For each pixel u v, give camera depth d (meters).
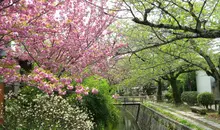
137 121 27.78
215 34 6.62
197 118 15.48
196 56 13.95
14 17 7.95
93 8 10.75
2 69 7.61
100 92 15.37
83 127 11.04
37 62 9.84
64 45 9.84
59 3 8.60
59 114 9.76
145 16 6.66
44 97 9.40
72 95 12.62
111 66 13.02
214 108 20.88
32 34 8.22
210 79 28.39
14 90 11.36
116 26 11.50
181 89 35.38
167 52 10.06
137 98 37.56
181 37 7.16
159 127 15.67
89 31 10.81
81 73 10.76
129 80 18.36
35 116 9.12
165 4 7.12
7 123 8.91
